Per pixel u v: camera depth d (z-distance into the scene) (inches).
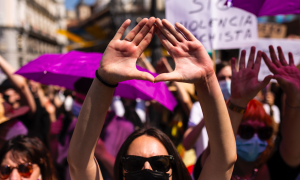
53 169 59.8
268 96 128.4
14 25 1203.9
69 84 91.0
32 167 54.1
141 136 46.6
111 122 84.7
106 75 34.1
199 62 34.3
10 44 1204.5
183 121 107.3
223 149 36.6
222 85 90.0
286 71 49.6
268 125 60.1
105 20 1087.6
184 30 34.6
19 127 87.9
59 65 61.7
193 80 33.6
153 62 156.1
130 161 43.7
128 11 729.0
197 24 82.0
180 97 96.0
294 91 48.2
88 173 37.7
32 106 101.1
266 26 109.8
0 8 1182.9
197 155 86.4
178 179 46.2
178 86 97.2
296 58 88.6
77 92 85.0
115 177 48.4
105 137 81.7
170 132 108.3
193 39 34.5
